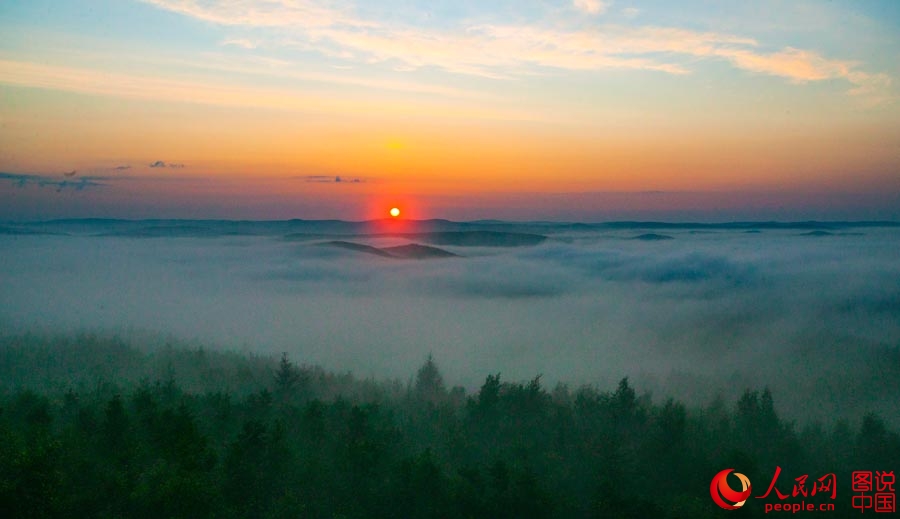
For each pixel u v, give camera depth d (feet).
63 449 137.90
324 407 194.70
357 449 151.43
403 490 142.61
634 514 140.46
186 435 139.54
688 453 174.09
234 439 168.66
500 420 208.44
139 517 125.08
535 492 141.59
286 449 146.41
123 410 156.46
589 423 211.82
